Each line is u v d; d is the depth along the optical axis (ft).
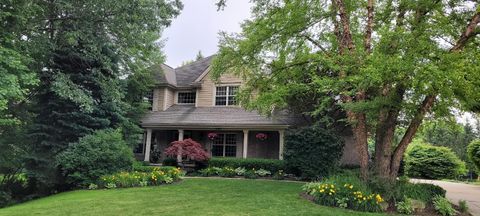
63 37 45.85
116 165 43.16
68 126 46.83
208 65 70.18
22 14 36.96
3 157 45.01
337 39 35.40
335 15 35.86
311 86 38.34
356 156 57.06
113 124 53.21
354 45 33.58
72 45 45.98
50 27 47.21
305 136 47.03
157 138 68.74
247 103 43.14
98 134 44.55
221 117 62.23
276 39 38.29
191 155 52.49
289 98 49.32
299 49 38.99
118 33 47.50
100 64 50.06
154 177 39.37
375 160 32.60
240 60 40.70
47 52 45.27
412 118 30.66
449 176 74.43
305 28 37.70
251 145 62.85
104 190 36.09
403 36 26.07
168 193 32.86
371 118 31.60
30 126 46.70
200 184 39.73
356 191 27.48
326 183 29.58
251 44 38.81
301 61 38.58
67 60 48.37
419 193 28.96
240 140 63.87
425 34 27.48
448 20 30.25
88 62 49.39
